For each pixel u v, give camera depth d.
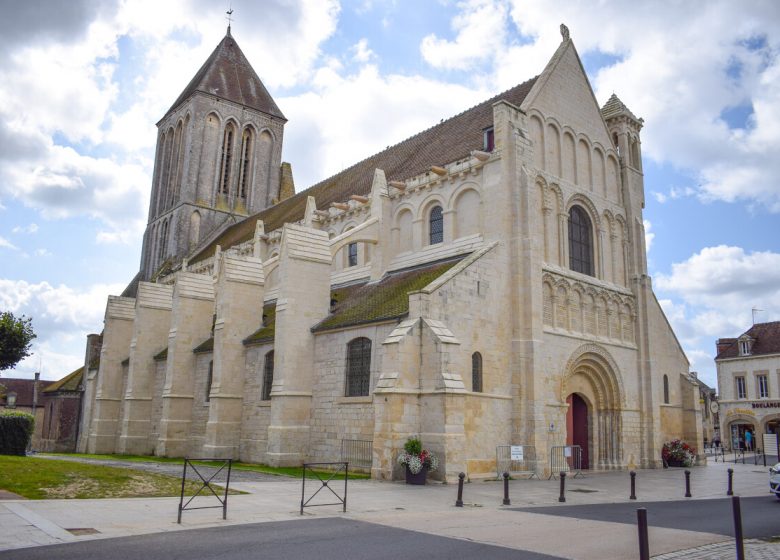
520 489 25.56
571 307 36.00
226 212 72.75
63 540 13.08
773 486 22.22
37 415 74.50
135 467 30.14
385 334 30.50
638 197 42.94
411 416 27.28
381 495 21.94
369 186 45.78
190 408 43.62
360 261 41.91
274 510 17.77
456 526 15.95
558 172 37.56
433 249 36.50
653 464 38.59
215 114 73.75
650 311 41.03
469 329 30.17
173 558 11.74
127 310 56.28
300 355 34.44
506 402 31.17
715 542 14.32
